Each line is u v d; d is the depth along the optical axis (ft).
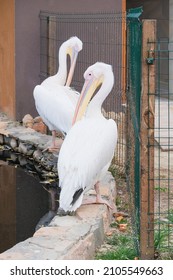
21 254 17.71
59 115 29.58
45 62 36.78
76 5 37.19
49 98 29.94
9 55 37.63
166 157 30.35
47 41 36.04
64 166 20.74
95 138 21.20
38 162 31.30
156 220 21.65
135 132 20.76
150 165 18.47
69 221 20.59
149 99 18.16
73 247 18.52
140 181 18.69
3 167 31.86
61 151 21.16
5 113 38.68
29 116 36.63
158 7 44.42
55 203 26.37
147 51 17.98
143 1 45.44
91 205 21.91
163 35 44.04
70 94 30.22
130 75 22.97
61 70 31.17
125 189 25.75
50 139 32.94
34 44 36.81
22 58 36.83
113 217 22.76
